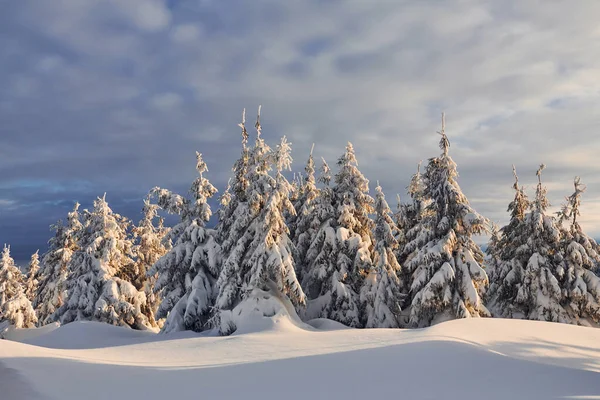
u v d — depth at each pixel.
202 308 23.28
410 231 26.80
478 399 7.28
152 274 25.61
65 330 22.44
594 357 12.33
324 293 24.44
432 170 23.22
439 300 20.72
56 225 37.00
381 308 22.47
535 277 23.38
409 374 9.05
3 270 33.66
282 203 22.22
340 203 25.27
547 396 7.41
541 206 24.91
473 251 21.95
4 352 10.20
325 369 9.65
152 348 13.54
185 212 26.88
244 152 24.02
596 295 22.53
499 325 15.59
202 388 8.21
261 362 10.54
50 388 7.67
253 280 20.06
